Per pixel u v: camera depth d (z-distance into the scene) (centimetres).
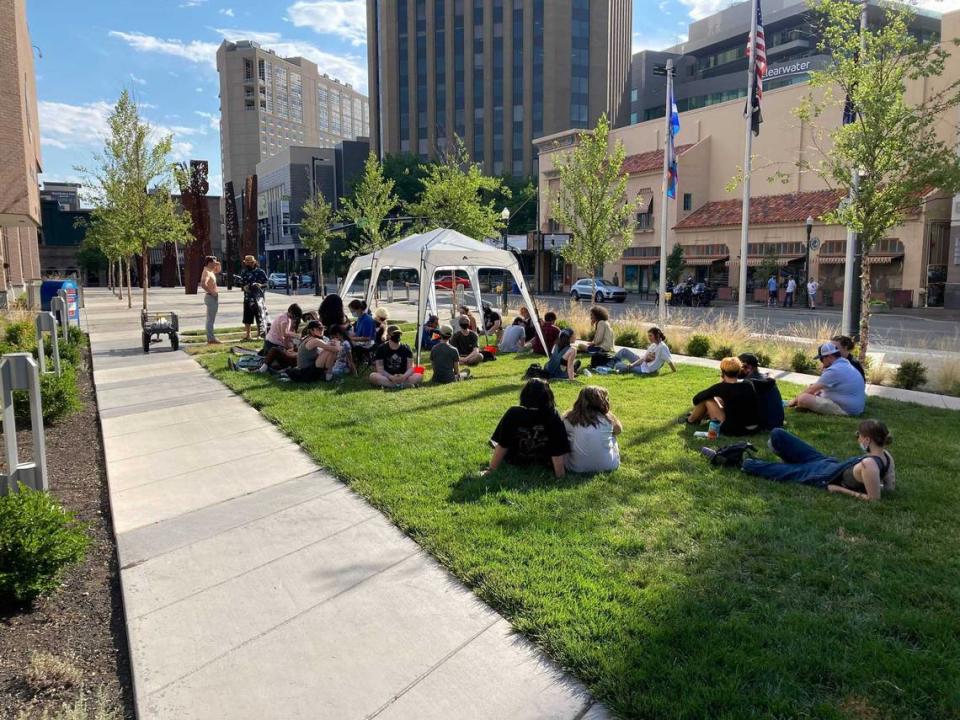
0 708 320
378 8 9500
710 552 453
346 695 321
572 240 2350
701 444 714
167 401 986
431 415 848
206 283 1573
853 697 307
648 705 301
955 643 344
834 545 461
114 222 2791
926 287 3083
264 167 11981
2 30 2495
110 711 318
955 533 484
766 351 1379
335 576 439
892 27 1138
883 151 1136
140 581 438
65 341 1291
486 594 407
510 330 1462
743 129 3962
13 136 2550
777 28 7444
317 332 1115
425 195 3175
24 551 409
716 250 3956
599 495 558
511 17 8606
